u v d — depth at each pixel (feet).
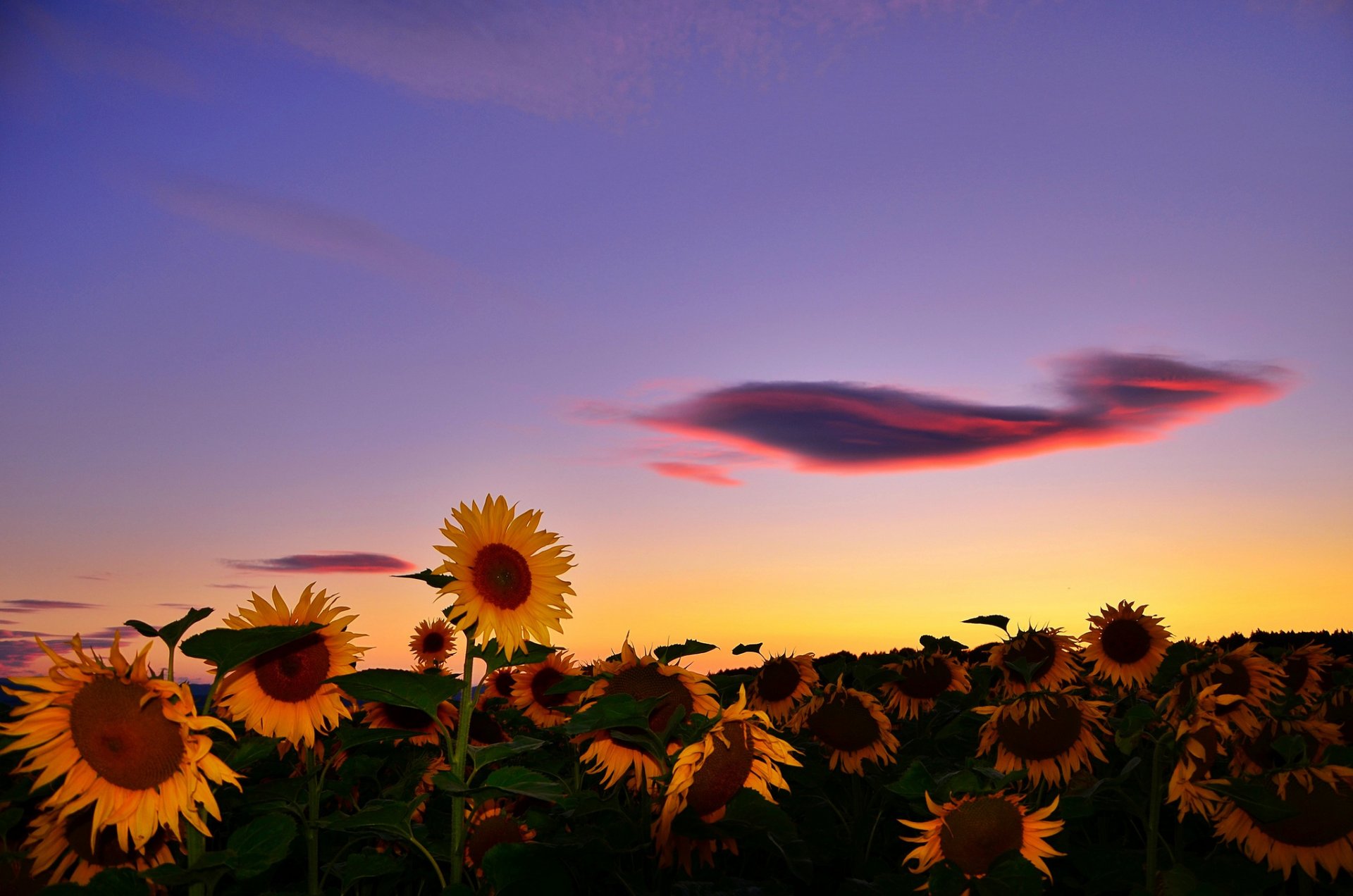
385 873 13.08
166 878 10.41
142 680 10.17
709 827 12.76
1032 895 11.43
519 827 16.88
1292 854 13.99
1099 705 16.28
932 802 12.59
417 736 18.75
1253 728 14.88
